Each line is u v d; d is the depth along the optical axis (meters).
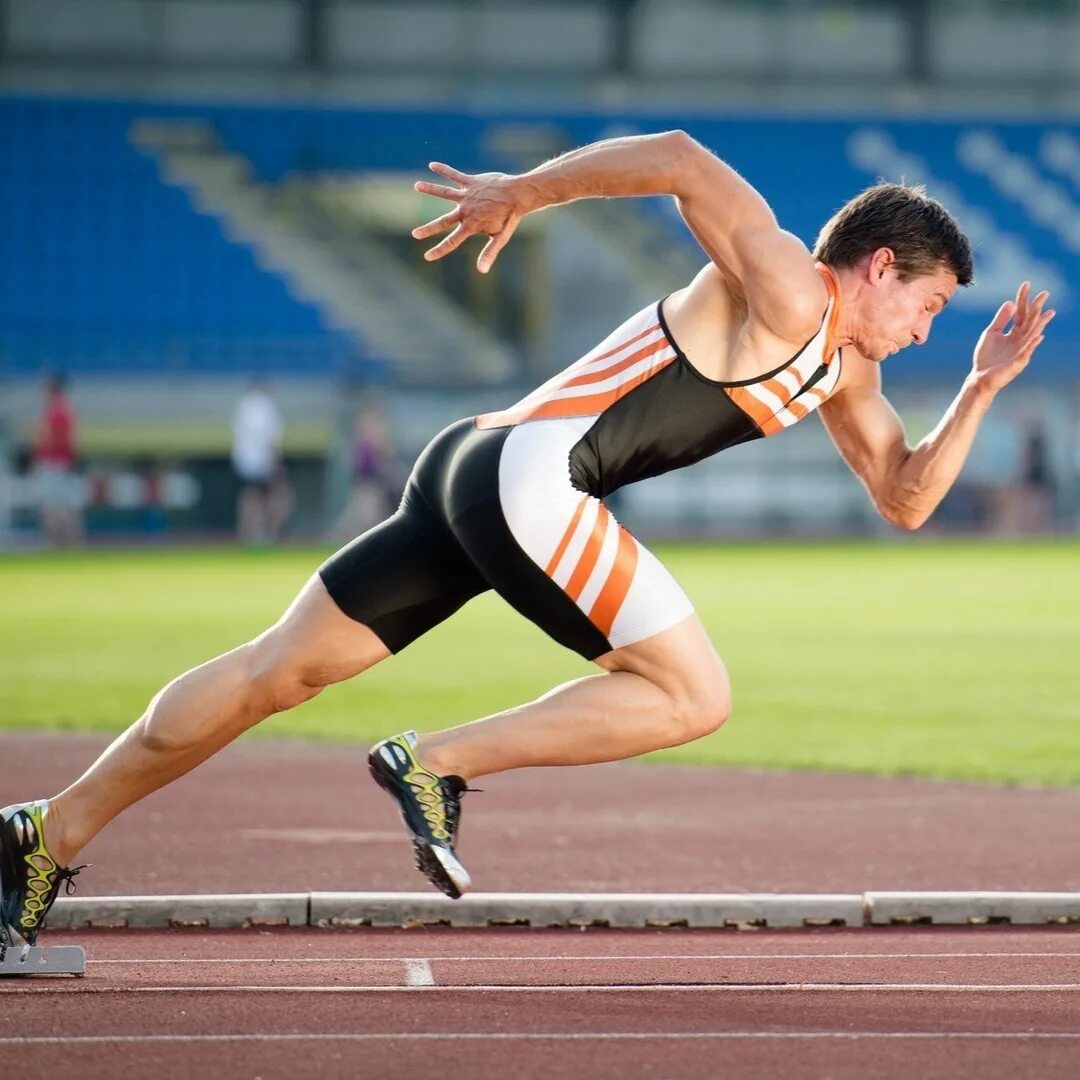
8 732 33.41
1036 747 32.06
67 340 107.56
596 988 15.26
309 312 111.25
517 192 14.27
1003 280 119.75
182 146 116.75
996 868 21.86
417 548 15.00
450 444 15.09
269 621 54.69
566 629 14.64
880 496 16.33
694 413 14.57
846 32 127.56
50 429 93.81
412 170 118.12
